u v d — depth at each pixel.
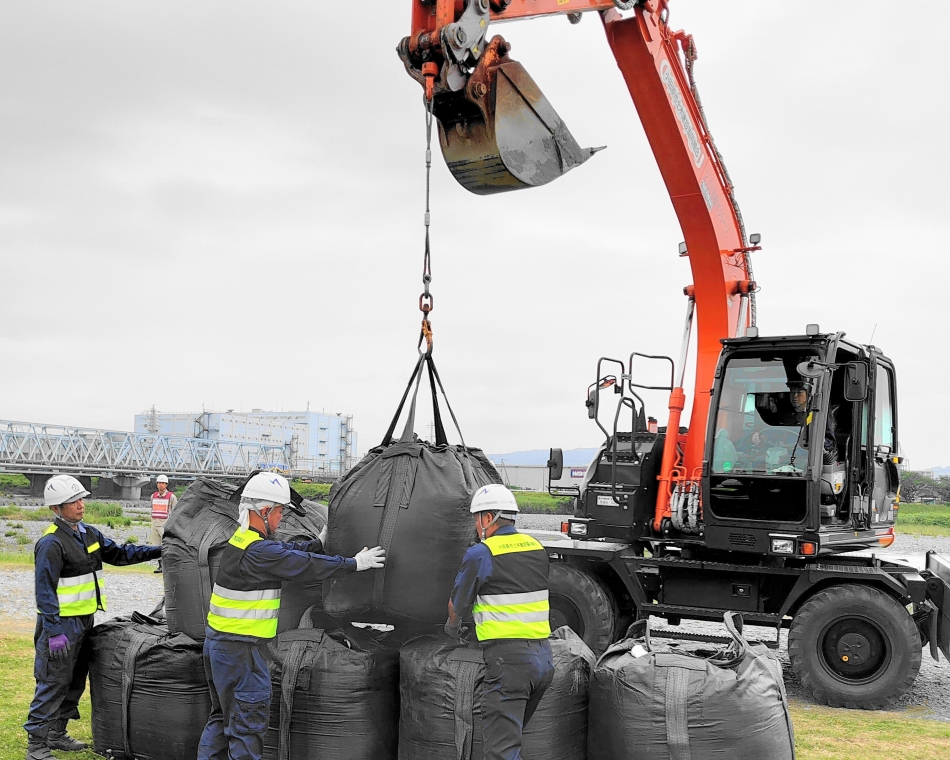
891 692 7.14
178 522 5.34
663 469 8.59
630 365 8.80
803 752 5.85
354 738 4.66
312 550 4.95
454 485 4.60
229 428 109.62
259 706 4.37
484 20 5.37
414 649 4.68
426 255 4.93
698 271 8.77
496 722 4.08
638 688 4.44
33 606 11.45
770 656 4.98
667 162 8.37
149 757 5.11
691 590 8.27
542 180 5.67
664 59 8.10
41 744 5.06
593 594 8.20
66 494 5.18
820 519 7.83
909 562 8.28
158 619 5.81
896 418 9.14
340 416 133.75
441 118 5.55
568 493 9.29
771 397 7.88
